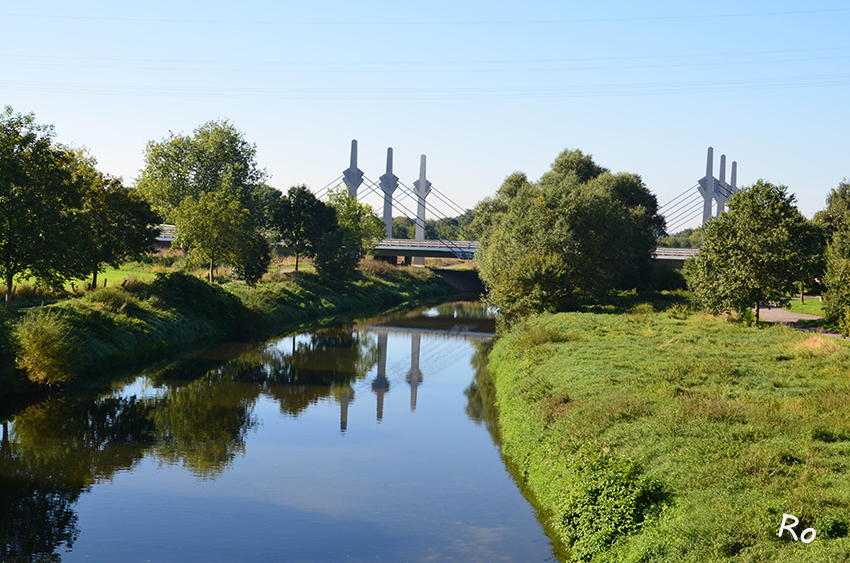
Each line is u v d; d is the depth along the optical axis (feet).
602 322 133.18
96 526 52.90
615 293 232.73
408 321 218.18
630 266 226.58
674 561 35.78
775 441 48.49
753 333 116.88
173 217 202.18
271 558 47.52
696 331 118.83
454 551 48.78
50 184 112.47
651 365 82.64
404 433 82.74
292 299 213.46
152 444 75.46
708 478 43.04
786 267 136.46
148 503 57.98
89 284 155.43
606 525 43.80
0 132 109.29
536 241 171.63
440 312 255.29
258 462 70.23
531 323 139.85
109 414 87.45
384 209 392.27
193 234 195.31
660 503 42.80
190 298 157.38
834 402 59.47
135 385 104.42
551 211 183.32
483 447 76.69
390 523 54.08
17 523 53.11
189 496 59.93
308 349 151.53
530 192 200.44
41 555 47.42
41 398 92.99
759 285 135.74
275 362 132.46
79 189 124.88
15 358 87.20
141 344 122.83
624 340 107.34
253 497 59.93
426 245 334.44
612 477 46.44
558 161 266.77
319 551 48.65
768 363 84.07
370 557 47.60
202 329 152.25
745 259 138.51
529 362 96.43
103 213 151.23
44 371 92.63
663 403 62.28
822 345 93.66
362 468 68.44
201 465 68.74
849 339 120.37
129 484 62.64
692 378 72.79
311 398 102.22
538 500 56.75
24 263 108.88
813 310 202.49
